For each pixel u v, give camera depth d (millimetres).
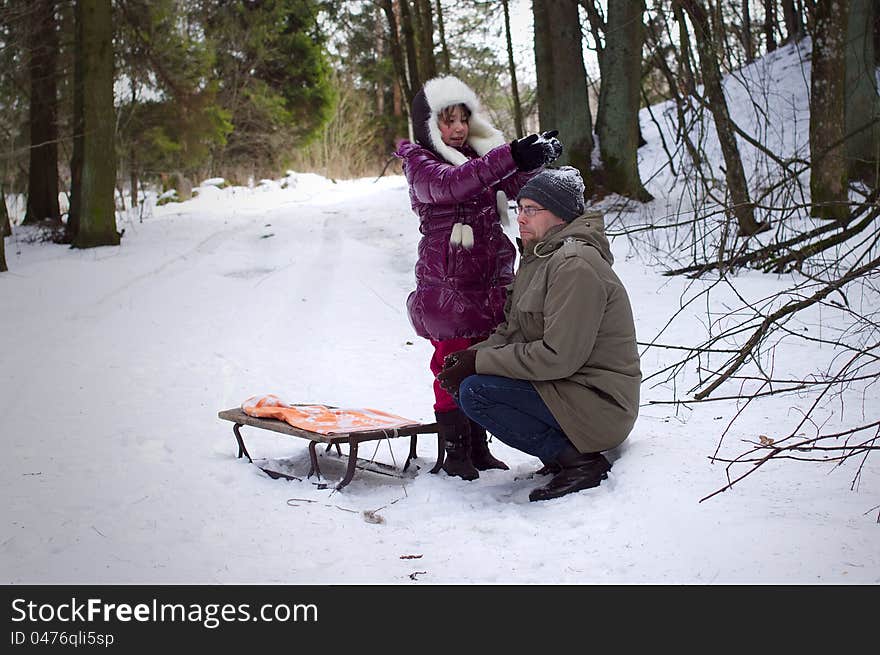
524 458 4938
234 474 4426
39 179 18266
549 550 3299
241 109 32969
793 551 3012
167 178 28328
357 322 8992
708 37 8266
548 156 4070
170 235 16234
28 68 17500
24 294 10844
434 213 4410
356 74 40000
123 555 3369
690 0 8320
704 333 7453
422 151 4383
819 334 6922
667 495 3566
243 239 15383
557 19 15266
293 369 7137
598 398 3926
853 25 13211
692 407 5293
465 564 3232
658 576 2996
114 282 11570
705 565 3010
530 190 4062
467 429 4461
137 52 19594
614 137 15289
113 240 15133
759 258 5891
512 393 3986
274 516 3820
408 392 6426
